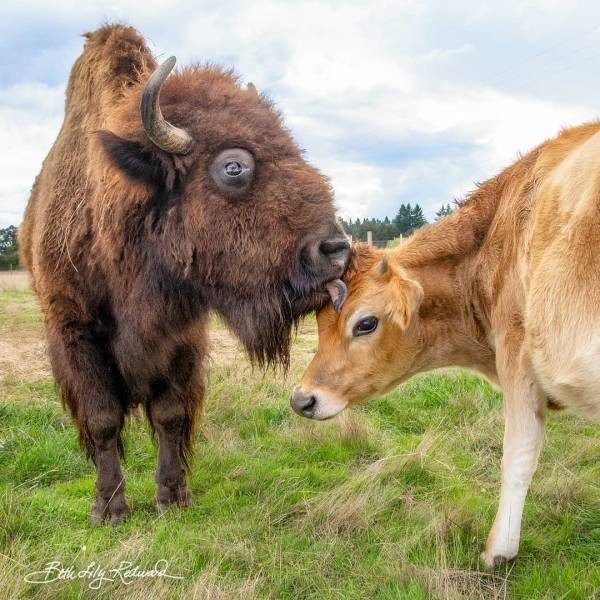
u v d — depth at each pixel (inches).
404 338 162.7
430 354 171.3
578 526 157.5
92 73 177.8
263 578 134.2
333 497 164.2
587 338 119.5
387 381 164.6
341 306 154.8
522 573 138.0
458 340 172.1
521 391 140.1
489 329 167.6
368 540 151.1
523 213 149.2
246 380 268.5
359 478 176.7
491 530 143.2
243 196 150.4
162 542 149.0
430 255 167.5
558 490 170.1
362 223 1315.2
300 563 141.8
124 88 168.6
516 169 160.7
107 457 171.2
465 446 210.2
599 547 148.6
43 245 171.2
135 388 174.2
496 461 199.3
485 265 163.3
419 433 229.9
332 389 158.9
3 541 149.8
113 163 149.7
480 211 167.0
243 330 157.4
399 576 131.8
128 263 159.6
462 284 168.4
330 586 134.3
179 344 173.2
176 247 154.7
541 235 133.6
